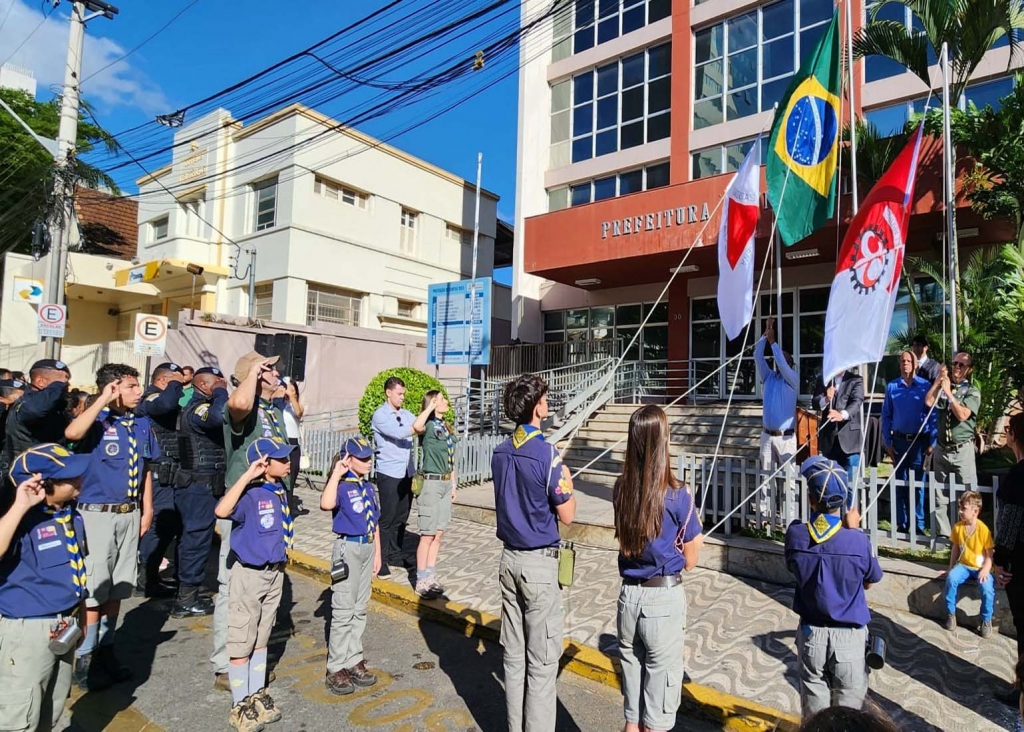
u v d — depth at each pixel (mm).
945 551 5824
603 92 17641
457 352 13273
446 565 6918
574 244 15078
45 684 2850
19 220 21641
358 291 20844
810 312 14219
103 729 3766
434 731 3785
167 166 22875
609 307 17906
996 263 8828
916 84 12438
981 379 7227
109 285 22453
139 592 6355
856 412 6461
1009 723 3719
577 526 7539
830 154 7129
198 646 5055
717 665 4492
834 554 3082
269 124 19578
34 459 2770
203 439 5789
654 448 3230
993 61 11672
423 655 4945
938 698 4012
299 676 4512
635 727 3260
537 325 19125
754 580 6160
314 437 12234
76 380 20625
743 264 6543
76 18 12227
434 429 6105
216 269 20203
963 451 5938
